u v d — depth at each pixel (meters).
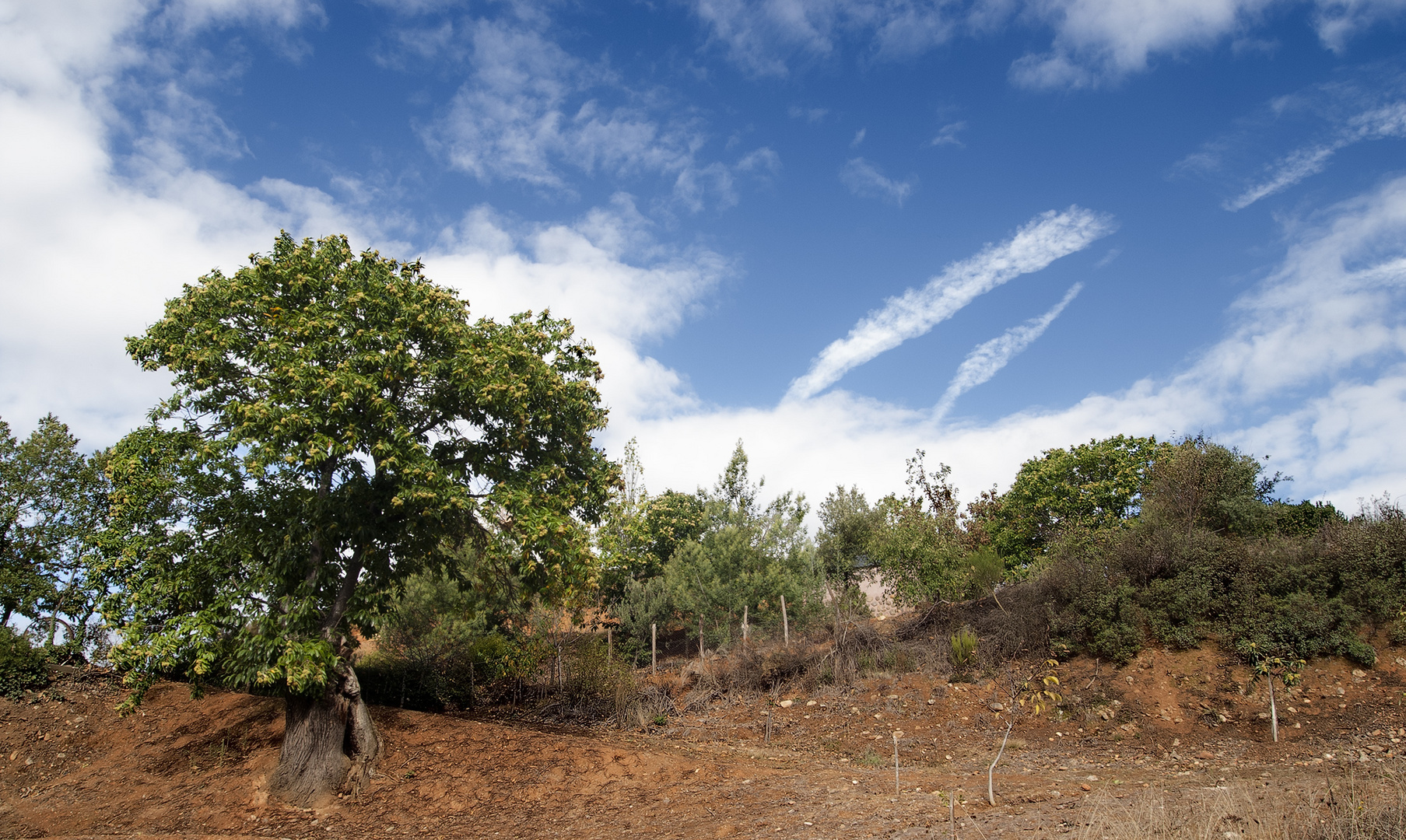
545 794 12.36
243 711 15.27
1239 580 15.80
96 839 11.22
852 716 16.97
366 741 13.09
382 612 13.58
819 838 8.84
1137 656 15.95
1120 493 25.95
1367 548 15.09
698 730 17.31
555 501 13.80
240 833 11.45
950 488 27.36
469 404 13.77
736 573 22.75
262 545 12.38
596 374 15.74
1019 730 15.10
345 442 11.82
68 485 17.44
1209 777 11.09
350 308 12.88
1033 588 19.09
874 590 27.84
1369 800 7.51
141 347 12.60
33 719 14.89
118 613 11.76
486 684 18.72
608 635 22.83
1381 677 13.38
